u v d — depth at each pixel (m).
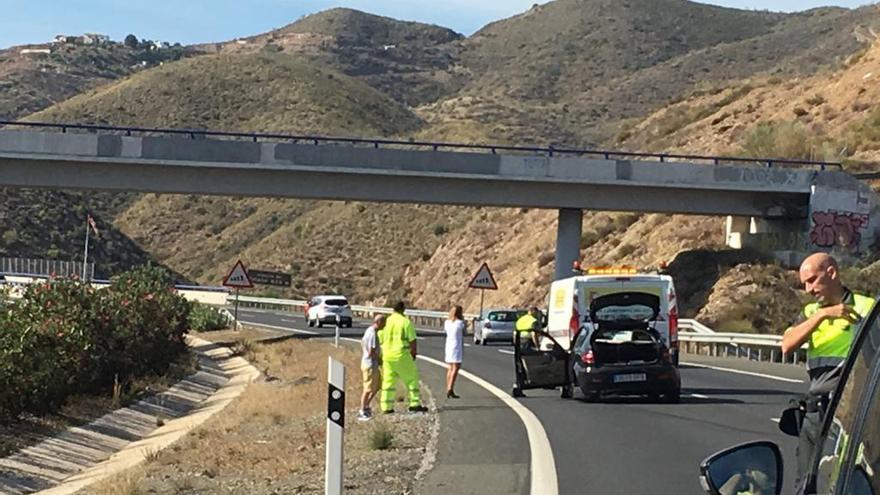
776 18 193.12
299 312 77.75
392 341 21.58
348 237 99.81
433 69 197.38
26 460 20.47
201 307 58.75
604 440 17.03
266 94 135.50
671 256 56.22
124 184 45.06
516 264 68.94
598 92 167.50
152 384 32.66
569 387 23.53
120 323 31.41
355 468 15.23
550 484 13.35
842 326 8.55
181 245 110.88
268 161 45.09
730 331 44.53
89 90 152.12
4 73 170.25
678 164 48.34
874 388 4.13
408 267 85.56
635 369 22.22
